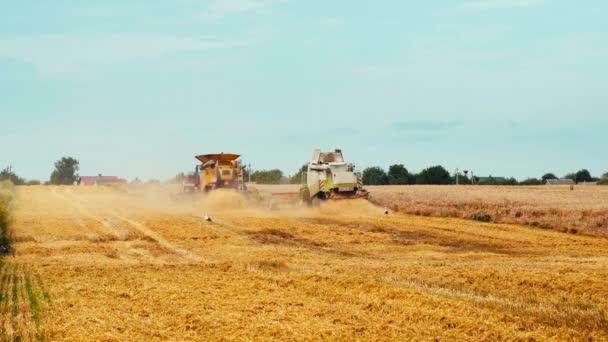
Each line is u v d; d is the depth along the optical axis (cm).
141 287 1723
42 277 1914
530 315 1380
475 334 1214
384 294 1581
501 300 1549
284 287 1730
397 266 2158
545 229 3575
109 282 1814
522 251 2678
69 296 1600
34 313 1404
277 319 1328
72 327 1273
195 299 1541
